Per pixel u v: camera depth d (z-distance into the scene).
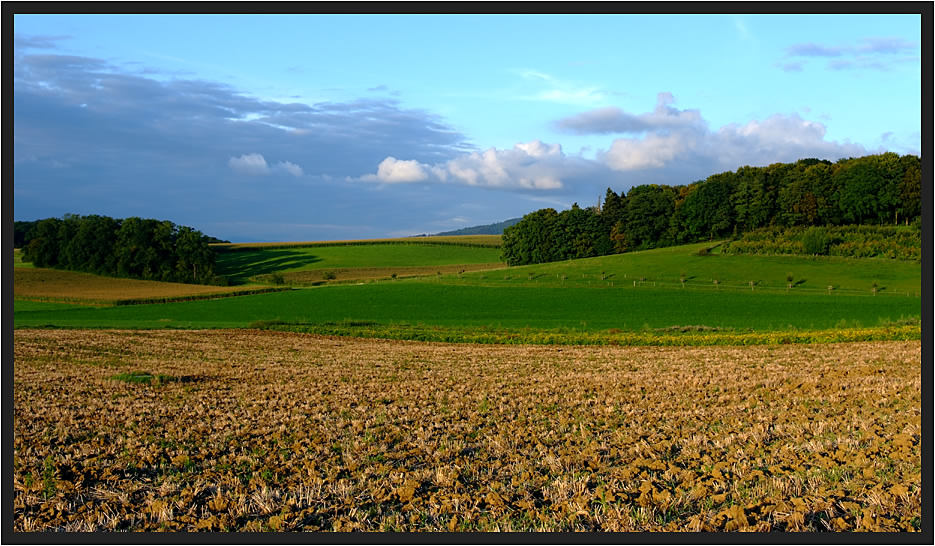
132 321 51.72
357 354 32.50
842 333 34.00
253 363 28.86
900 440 10.59
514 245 106.56
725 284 68.88
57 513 8.68
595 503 8.57
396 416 15.81
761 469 9.94
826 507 7.96
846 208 88.38
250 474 10.67
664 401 17.08
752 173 109.19
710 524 7.58
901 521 7.50
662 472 10.10
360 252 129.25
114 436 13.82
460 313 55.53
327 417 15.60
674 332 41.16
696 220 99.44
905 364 23.20
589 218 105.75
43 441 13.16
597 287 68.56
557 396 18.55
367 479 10.10
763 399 16.89
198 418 15.85
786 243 82.62
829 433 12.18
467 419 15.30
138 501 9.42
